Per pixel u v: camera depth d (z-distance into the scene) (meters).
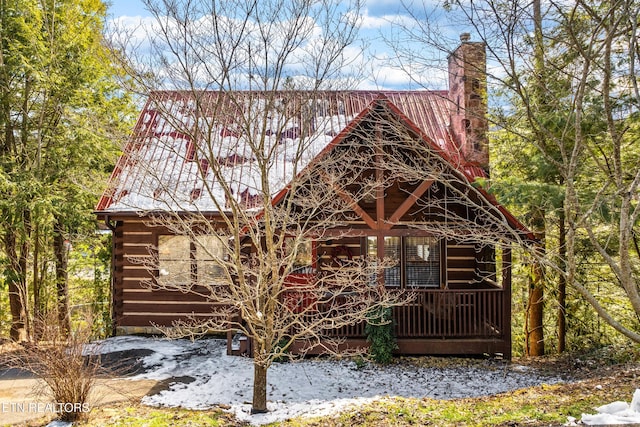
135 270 15.43
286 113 10.37
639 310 8.16
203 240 15.12
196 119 8.70
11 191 14.93
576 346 15.46
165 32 8.64
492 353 12.70
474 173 13.62
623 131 9.40
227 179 14.34
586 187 12.45
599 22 8.69
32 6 15.26
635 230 11.56
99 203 14.89
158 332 15.30
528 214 13.95
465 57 10.59
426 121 15.96
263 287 9.20
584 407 7.89
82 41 15.80
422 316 13.50
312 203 9.63
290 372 11.76
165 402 9.98
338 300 12.91
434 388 10.87
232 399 10.17
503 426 7.43
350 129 11.38
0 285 15.98
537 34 9.95
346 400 9.71
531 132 12.07
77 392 9.07
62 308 17.91
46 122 16.52
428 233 12.35
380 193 12.30
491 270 14.58
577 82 10.61
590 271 15.06
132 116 19.70
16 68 15.02
